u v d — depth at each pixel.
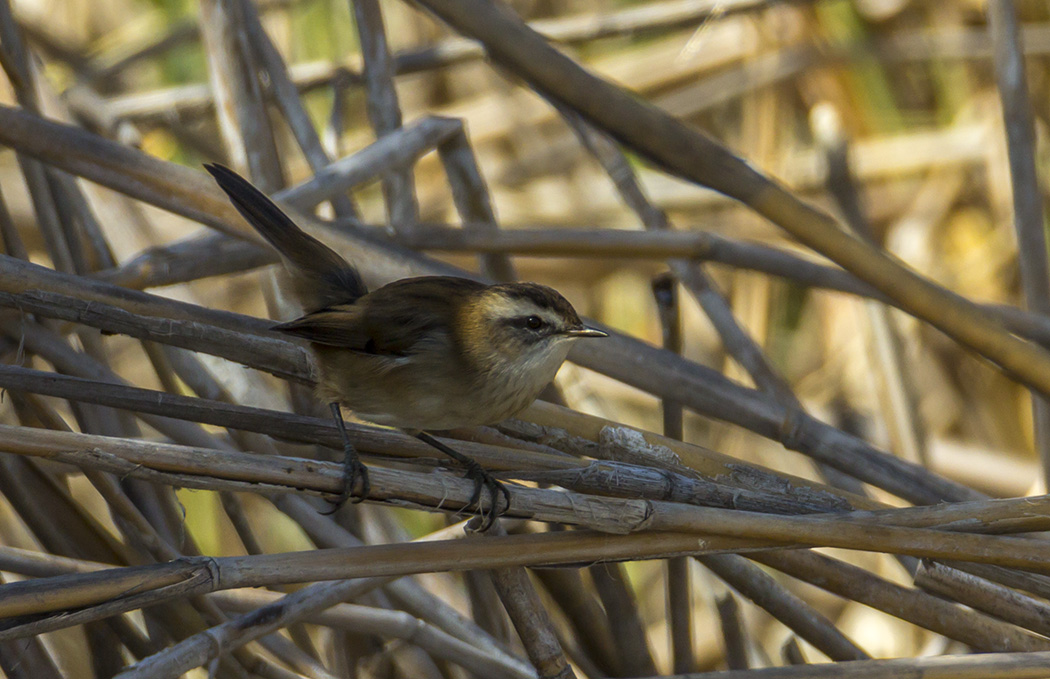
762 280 13.64
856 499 7.26
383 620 7.55
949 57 14.20
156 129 13.59
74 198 9.18
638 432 7.60
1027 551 6.64
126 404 6.50
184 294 9.88
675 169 5.18
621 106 4.79
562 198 15.12
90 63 14.62
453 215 15.28
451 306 7.60
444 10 4.52
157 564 5.62
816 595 12.20
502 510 6.44
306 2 14.30
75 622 5.43
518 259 15.27
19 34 8.80
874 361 11.93
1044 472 9.02
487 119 15.63
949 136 14.34
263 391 9.12
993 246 13.80
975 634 7.29
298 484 6.07
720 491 6.89
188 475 5.84
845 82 14.85
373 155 9.44
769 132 14.50
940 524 6.68
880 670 6.62
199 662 6.58
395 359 7.46
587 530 6.40
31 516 7.43
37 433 5.57
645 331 14.88
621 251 9.38
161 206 7.90
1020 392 13.32
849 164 13.07
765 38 14.62
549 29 12.45
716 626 11.43
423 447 7.33
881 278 6.12
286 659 7.85
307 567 5.86
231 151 9.86
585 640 8.09
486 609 8.69
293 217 8.64
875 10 14.73
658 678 6.80
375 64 10.42
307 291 8.30
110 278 8.37
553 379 8.21
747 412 8.47
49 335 7.88
